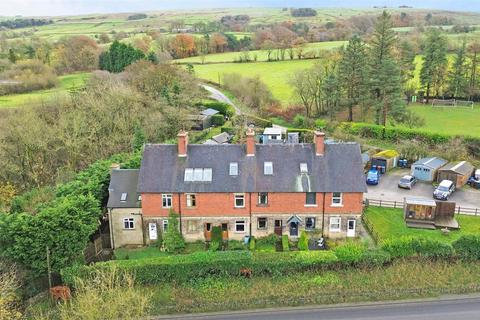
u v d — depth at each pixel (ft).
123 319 94.63
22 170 213.05
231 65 442.09
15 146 213.66
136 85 305.12
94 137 229.25
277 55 453.17
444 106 349.20
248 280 127.44
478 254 132.36
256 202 148.36
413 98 363.56
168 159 152.05
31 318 112.37
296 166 151.02
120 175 155.33
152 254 144.25
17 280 115.03
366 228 158.71
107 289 102.27
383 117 278.67
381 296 121.19
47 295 121.49
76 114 232.73
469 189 195.93
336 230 151.33
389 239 139.33
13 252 117.91
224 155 153.48
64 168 209.26
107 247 151.33
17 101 274.16
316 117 316.40
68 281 122.52
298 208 148.97
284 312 116.06
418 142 243.81
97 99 255.29
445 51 355.15
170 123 268.21
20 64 334.03
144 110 259.19
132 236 150.10
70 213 125.90
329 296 119.85
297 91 326.44
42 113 246.68
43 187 194.49
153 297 121.29
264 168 150.82
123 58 373.81
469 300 119.24
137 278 126.41
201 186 146.51
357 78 288.30
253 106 347.36
